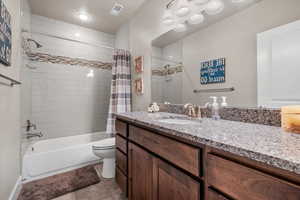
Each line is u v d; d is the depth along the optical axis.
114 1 2.20
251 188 0.49
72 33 2.83
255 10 1.05
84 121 2.96
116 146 1.62
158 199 0.95
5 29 1.21
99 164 2.23
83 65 2.95
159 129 0.93
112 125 2.52
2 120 1.21
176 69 1.71
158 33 1.98
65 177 1.85
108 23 2.82
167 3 1.81
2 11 1.14
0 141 1.16
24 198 1.47
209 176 0.64
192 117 1.30
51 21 2.63
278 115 0.92
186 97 1.59
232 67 1.18
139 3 2.26
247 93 1.09
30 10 2.37
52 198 1.48
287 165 0.41
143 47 2.29
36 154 1.82
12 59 1.47
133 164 1.26
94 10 2.42
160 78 1.95
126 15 2.56
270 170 0.47
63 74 2.76
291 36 0.88
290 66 0.88
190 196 0.72
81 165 2.13
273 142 0.59
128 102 2.54
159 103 1.96
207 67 1.37
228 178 0.56
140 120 1.15
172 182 0.83
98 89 3.11
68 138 2.69
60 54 2.72
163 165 0.91
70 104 2.83
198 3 1.43
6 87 1.31
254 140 0.61
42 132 2.57
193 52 1.51
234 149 0.54
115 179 1.68
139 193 1.17
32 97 2.49
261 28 1.02
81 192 1.58
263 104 1.00
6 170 1.28
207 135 0.69
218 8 1.28
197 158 0.69
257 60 1.04
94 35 3.06
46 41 2.60
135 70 2.46
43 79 2.58
